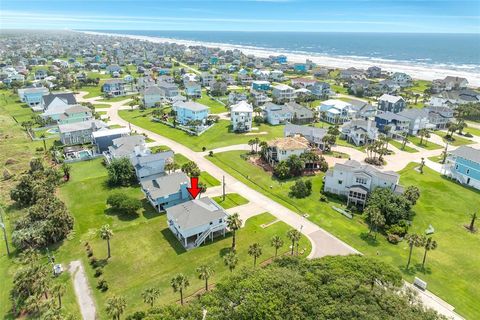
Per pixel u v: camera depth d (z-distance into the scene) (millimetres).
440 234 68438
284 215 73438
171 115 147375
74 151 105000
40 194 72688
